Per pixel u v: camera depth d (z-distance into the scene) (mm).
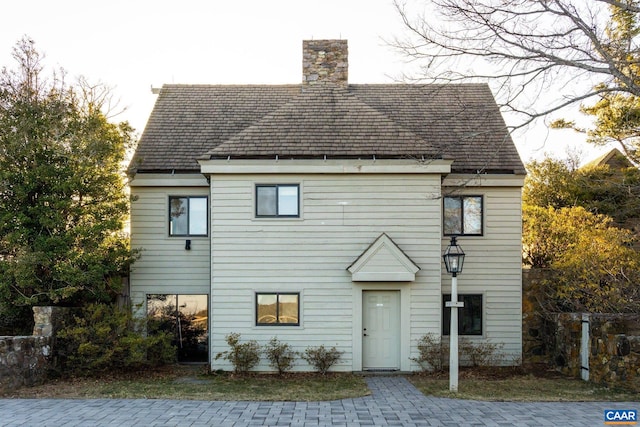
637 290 13852
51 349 14000
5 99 15242
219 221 15031
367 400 11211
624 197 20062
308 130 15500
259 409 10305
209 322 16562
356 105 16328
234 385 13070
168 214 16750
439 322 14922
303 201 15047
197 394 11828
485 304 16422
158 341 14945
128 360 14328
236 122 18203
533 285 16859
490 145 17094
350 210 15039
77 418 9539
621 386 12508
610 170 21000
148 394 11836
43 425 9039
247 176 15078
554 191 25328
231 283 14984
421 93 19203
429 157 14633
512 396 11609
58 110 15172
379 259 14727
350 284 14977
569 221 19188
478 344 16281
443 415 9789
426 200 15016
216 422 9250
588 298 15227
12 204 14930
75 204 15227
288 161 14875
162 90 19625
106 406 10586
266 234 15031
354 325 14898
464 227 16578
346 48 17969
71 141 14984
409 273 14688
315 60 17922
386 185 15062
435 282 14977
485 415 9789
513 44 11211
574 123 17719
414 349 14906
